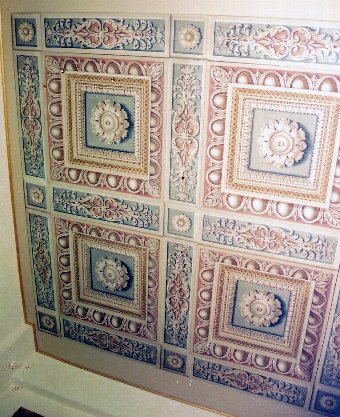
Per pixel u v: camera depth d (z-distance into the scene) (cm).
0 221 151
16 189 152
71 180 143
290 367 137
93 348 165
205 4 110
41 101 137
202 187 127
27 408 158
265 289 131
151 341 153
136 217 138
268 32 107
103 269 151
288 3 103
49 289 163
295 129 113
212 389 151
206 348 146
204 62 114
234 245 130
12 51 134
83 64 127
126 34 120
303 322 130
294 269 126
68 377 166
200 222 131
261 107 114
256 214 124
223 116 118
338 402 135
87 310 159
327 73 106
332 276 122
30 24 129
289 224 122
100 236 146
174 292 143
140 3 115
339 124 109
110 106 129
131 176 134
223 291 136
